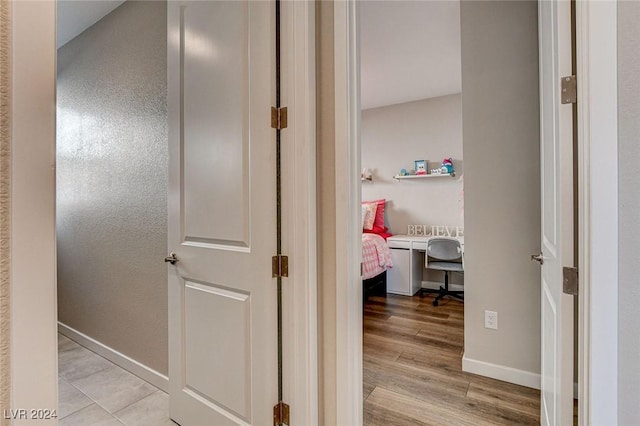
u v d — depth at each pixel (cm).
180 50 165
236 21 140
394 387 203
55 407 46
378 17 258
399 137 471
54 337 46
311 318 129
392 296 410
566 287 101
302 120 129
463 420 171
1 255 41
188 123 161
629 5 89
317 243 134
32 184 44
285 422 133
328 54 135
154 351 212
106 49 244
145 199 217
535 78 198
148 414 181
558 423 113
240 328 140
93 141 255
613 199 89
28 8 44
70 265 279
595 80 90
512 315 207
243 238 139
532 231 201
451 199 438
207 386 153
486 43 212
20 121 43
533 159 200
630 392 88
